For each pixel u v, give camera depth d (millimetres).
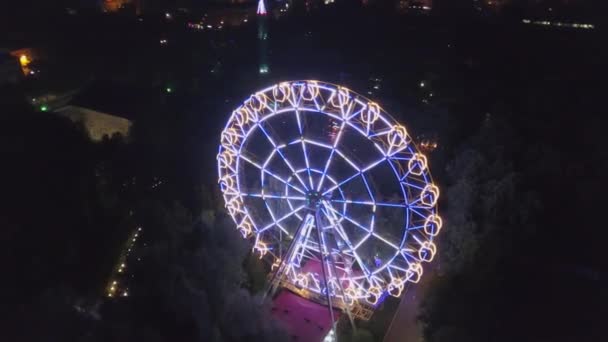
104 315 37344
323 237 40906
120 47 108000
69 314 36125
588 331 36312
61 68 98812
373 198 37625
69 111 74688
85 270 44938
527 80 73250
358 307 44062
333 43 108500
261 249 45125
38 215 46531
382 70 91938
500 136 54062
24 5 121562
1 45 106188
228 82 91062
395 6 132500
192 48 109312
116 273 44969
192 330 35969
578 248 44781
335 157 56844
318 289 44250
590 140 54812
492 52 88812
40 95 87625
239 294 40344
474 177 49625
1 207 46000
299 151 59312
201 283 40094
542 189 49312
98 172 55938
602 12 102812
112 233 48781
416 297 47781
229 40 117250
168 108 75875
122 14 131500
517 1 116125
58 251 44312
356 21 118125
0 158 51344
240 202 43000
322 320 41844
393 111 71000
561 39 91562
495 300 38188
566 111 60906
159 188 56562
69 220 47688
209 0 151500
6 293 38312
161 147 62750
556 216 47531
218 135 67000
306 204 39031
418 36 105000
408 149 36125
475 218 47156
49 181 50531
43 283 40625
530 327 36469
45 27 115938
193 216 51750
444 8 122188
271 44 109500
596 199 47500
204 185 54781
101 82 86188
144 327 35406
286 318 42125
